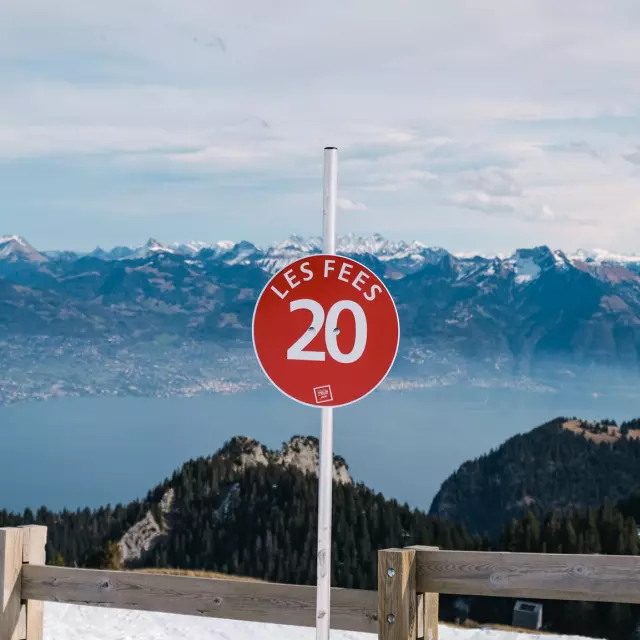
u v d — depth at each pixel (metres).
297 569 51.00
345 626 4.89
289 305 4.20
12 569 5.59
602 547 38.75
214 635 8.16
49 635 8.06
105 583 5.46
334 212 4.18
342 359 4.14
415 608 4.70
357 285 4.14
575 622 22.42
